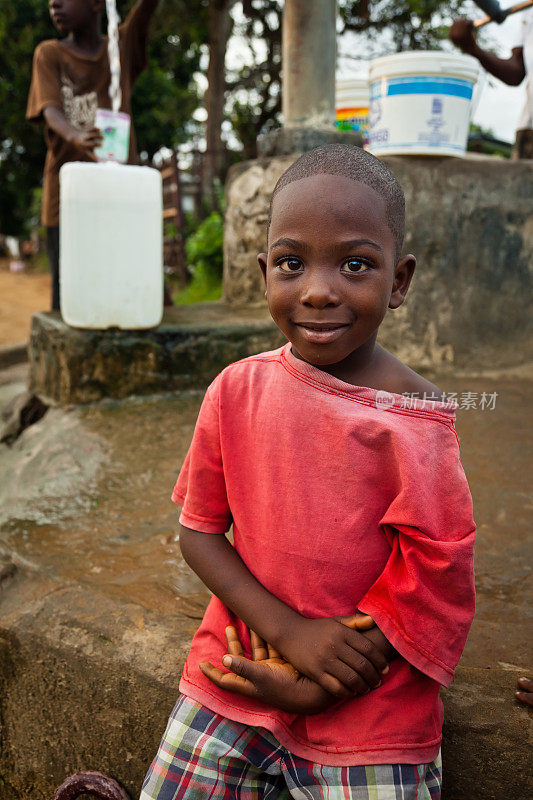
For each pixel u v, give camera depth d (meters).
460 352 3.90
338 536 1.16
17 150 18.30
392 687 1.14
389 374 1.20
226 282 4.43
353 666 1.10
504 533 2.26
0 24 13.94
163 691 1.53
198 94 16.48
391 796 1.10
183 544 1.31
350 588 1.17
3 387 5.13
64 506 2.56
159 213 3.30
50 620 1.77
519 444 2.95
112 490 2.66
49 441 3.13
